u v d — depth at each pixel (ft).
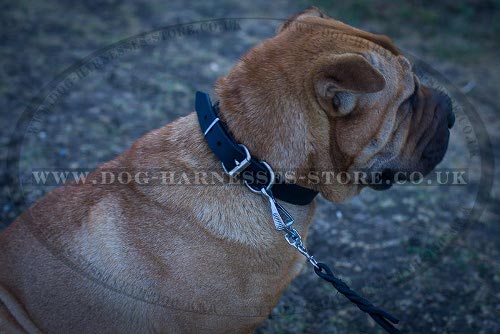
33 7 23.17
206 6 24.32
